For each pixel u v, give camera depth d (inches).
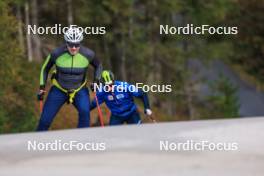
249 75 3112.7
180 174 210.8
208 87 2536.9
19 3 1588.3
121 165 220.8
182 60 2274.9
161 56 2266.2
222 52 2364.7
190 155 235.5
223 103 2279.8
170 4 2183.8
